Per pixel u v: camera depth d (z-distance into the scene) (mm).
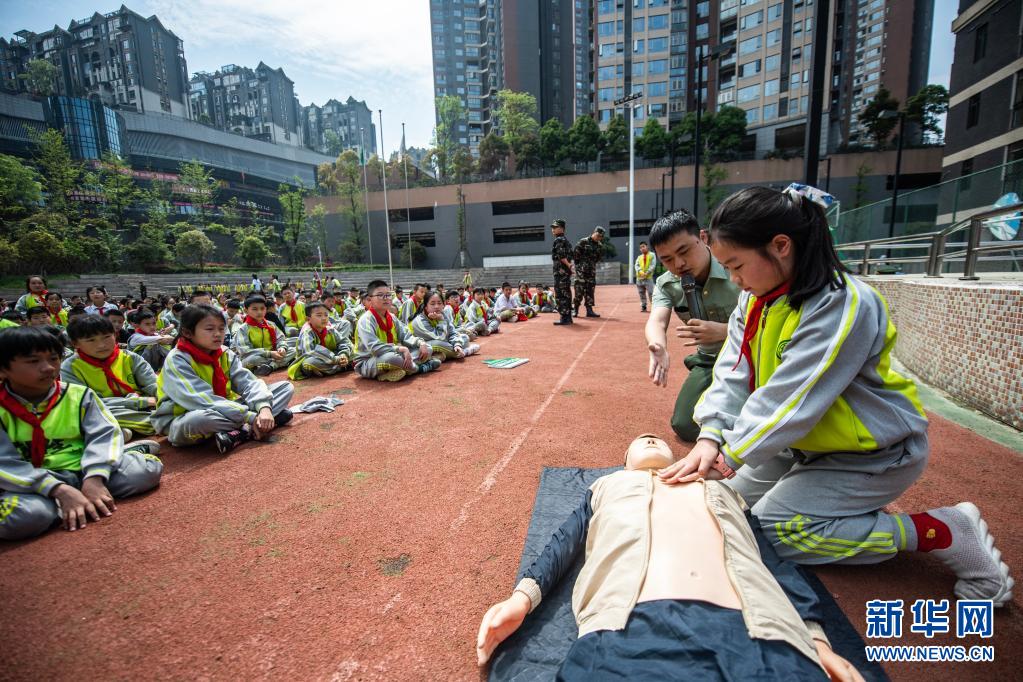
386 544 2316
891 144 39719
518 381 5562
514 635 1624
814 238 1666
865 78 59969
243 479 3125
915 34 57719
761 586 1370
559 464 3188
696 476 1803
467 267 46500
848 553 1756
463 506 2662
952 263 10445
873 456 1741
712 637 1204
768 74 43562
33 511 2475
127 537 2457
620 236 43344
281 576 2094
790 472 1936
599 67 50250
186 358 3703
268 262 53250
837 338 1604
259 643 1705
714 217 1783
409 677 1526
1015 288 3467
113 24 104250
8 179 36688
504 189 45219
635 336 8656
